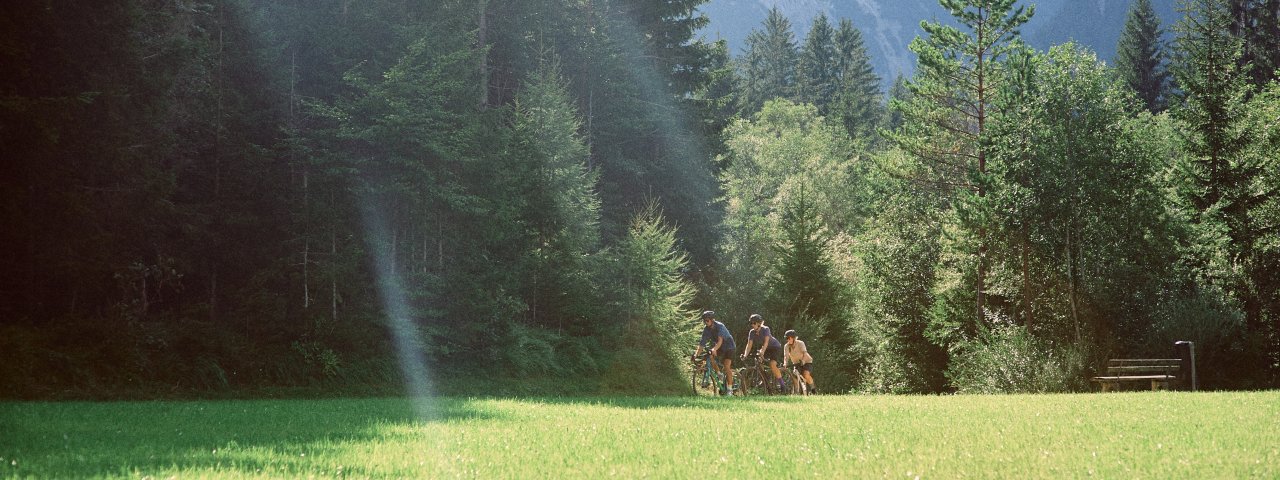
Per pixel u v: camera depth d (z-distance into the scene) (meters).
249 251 23.75
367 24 26.02
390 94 24.00
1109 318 30.03
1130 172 32.38
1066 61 33.03
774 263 44.31
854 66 105.38
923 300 39.31
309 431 7.96
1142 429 8.09
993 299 36.59
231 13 24.67
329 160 23.44
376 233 24.50
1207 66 39.16
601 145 44.22
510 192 29.05
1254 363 29.47
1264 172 36.38
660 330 33.31
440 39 26.56
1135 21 79.00
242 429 8.13
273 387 20.73
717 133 50.56
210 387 19.56
